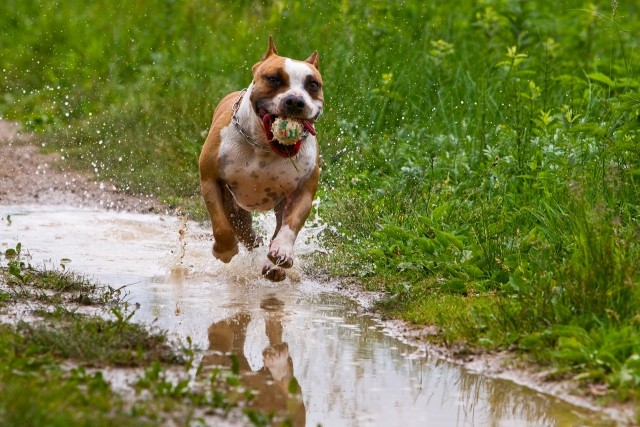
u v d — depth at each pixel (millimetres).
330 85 17719
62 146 19109
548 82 16078
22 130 20344
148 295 10484
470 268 10422
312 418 7062
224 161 10609
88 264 11836
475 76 17328
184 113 18344
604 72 17406
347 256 11844
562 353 7762
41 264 11586
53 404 6328
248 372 8008
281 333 9219
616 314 8008
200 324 9398
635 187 10711
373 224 12523
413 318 9539
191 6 23078
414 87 17438
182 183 16688
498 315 8766
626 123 11367
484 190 12750
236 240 11086
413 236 11609
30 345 7828
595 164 11406
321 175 15023
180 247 12594
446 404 7402
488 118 15617
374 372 8117
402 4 20484
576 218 9938
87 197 16219
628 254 9047
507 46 17297
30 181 17031
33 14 25250
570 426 6914
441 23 19734
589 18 19312
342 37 18953
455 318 9117
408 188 13312
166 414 6680
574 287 8547
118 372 7531
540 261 9719
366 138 15992
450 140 14977
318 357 8492
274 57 10461
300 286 11203
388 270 11273
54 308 9422
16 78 22672
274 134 9977
